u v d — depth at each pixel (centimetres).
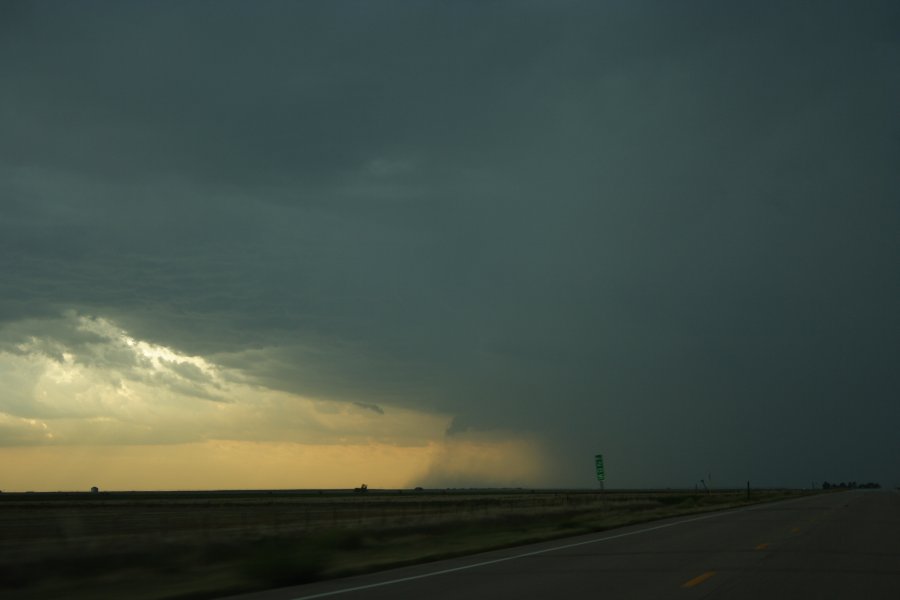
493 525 3978
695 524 3562
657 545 2427
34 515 7125
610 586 1497
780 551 2136
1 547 2609
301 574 1803
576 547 2455
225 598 1552
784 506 5812
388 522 4309
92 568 2114
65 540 2956
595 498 10131
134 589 1761
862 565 1791
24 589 1780
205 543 2594
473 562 2088
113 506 10375
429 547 2777
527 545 2680
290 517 6197
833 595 1354
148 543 2570
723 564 1834
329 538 2716
